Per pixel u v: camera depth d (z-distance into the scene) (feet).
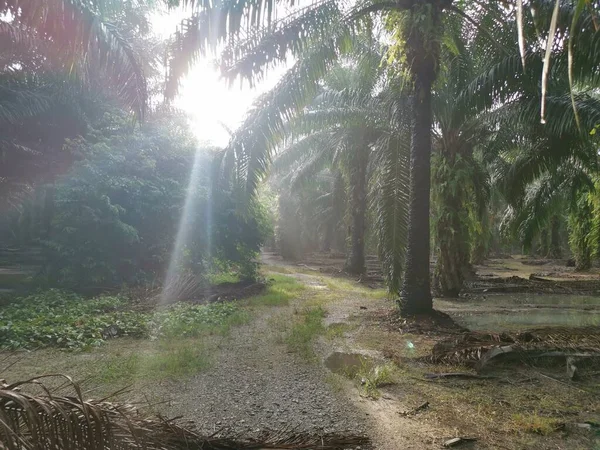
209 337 23.75
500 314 34.42
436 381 17.07
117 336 23.54
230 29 21.17
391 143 32.89
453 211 41.29
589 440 12.17
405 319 27.86
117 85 22.70
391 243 32.30
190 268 41.73
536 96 28.71
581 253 77.87
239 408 14.15
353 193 62.54
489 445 11.84
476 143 41.68
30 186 52.70
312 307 33.76
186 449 7.86
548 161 36.96
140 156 40.29
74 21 19.33
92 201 36.11
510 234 63.77
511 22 27.25
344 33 27.73
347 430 12.62
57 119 41.75
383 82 36.60
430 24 25.08
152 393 15.26
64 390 15.19
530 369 18.54
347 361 19.81
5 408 5.31
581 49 20.56
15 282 39.32
